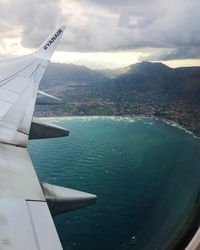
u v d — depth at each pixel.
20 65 28.20
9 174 8.20
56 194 7.86
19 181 7.90
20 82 22.48
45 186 8.00
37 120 16.58
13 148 10.70
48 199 7.60
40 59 31.09
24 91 20.12
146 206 60.38
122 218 58.84
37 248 5.09
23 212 6.20
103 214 63.59
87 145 137.62
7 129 12.46
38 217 6.20
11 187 7.35
